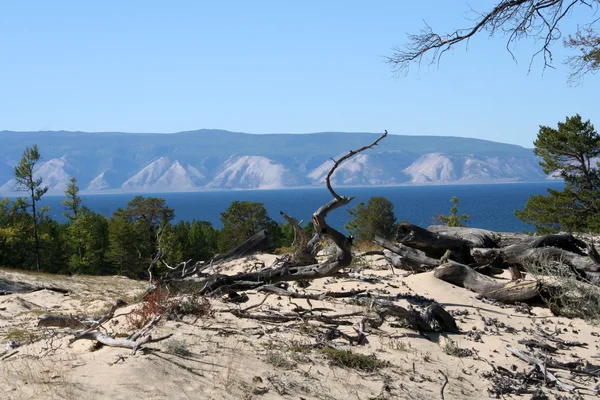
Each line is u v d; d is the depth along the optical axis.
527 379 8.89
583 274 14.16
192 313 9.98
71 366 6.96
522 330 11.27
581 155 35.31
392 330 10.23
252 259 17.77
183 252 58.91
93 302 16.80
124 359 7.20
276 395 6.95
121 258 58.44
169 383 6.73
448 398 7.72
